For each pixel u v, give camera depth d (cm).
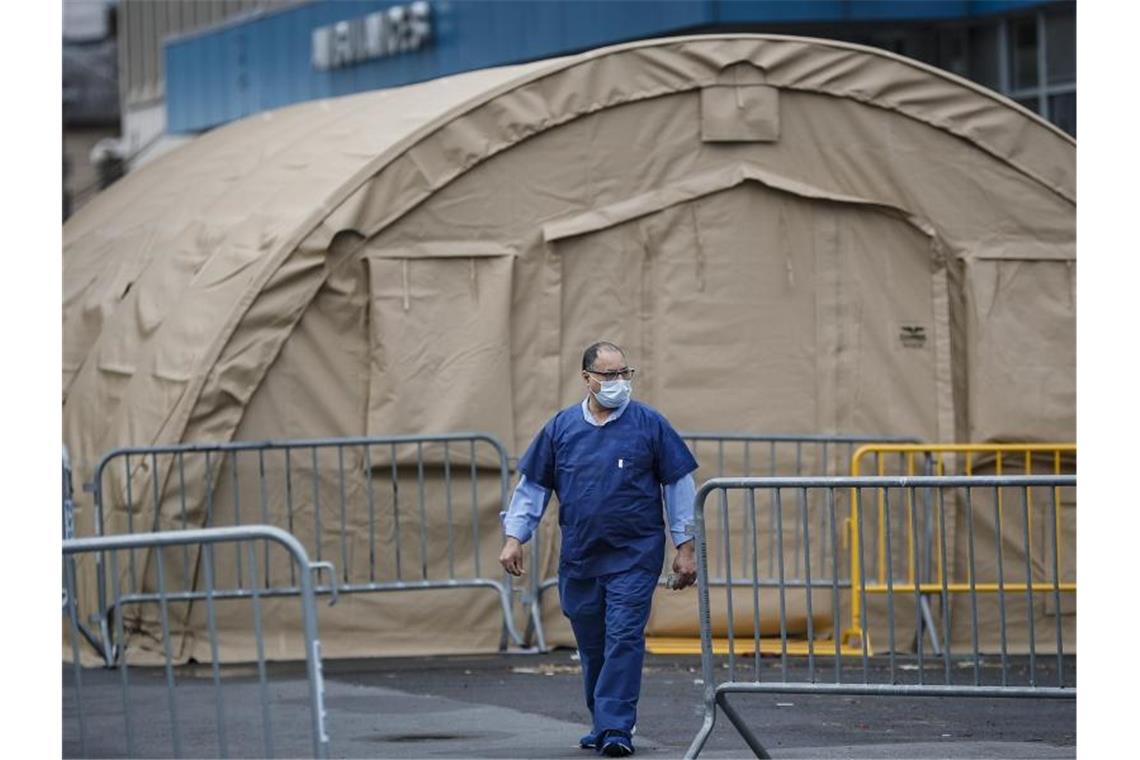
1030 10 5431
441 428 3544
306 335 3494
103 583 3356
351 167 3581
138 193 4522
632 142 3684
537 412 3625
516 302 3616
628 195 3678
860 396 3756
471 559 3584
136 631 3425
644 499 2459
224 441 3431
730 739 2606
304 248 3475
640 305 3681
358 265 3528
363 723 2747
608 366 2458
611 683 2436
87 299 4069
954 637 3722
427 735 2634
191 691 3097
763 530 3694
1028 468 3709
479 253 3588
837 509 3716
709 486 2370
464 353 3566
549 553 3625
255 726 2736
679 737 2622
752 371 3716
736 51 3728
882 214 3794
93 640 3406
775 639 3675
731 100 3719
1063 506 3784
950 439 3781
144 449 3359
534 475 2511
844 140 3778
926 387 3791
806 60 3756
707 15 5316
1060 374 3841
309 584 1847
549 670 3319
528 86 3622
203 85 8381
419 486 3541
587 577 2470
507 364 3588
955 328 3822
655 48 3694
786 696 3056
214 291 3512
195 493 3419
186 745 2581
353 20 6981
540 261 3631
